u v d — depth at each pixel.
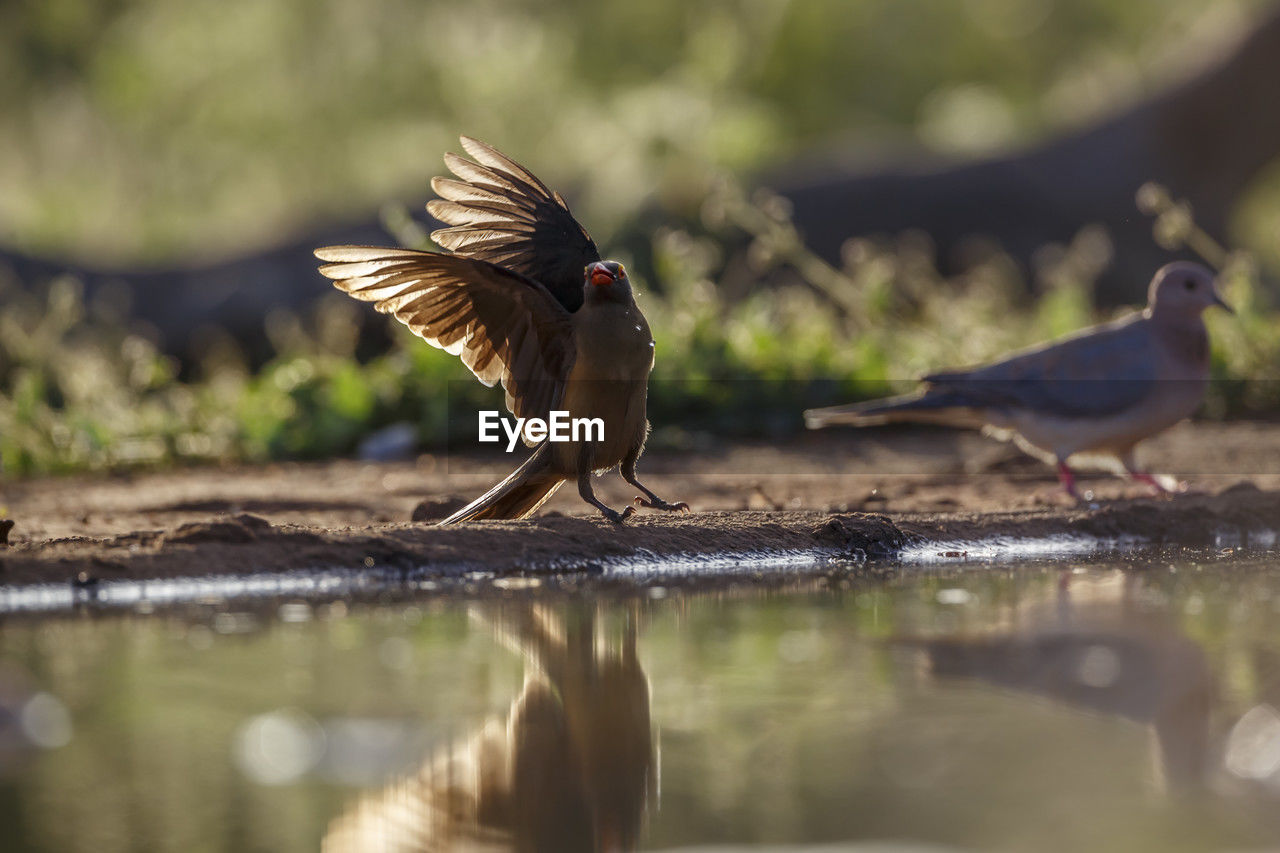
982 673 6.23
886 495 12.91
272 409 17.69
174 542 8.74
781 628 7.22
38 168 44.19
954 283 30.16
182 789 4.85
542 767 5.03
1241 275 19.62
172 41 42.25
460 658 6.59
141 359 18.17
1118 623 7.25
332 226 31.61
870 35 47.47
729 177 20.69
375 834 4.45
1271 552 10.05
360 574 8.62
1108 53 45.34
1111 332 12.35
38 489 14.31
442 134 41.91
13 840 4.37
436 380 17.59
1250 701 5.74
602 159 37.91
